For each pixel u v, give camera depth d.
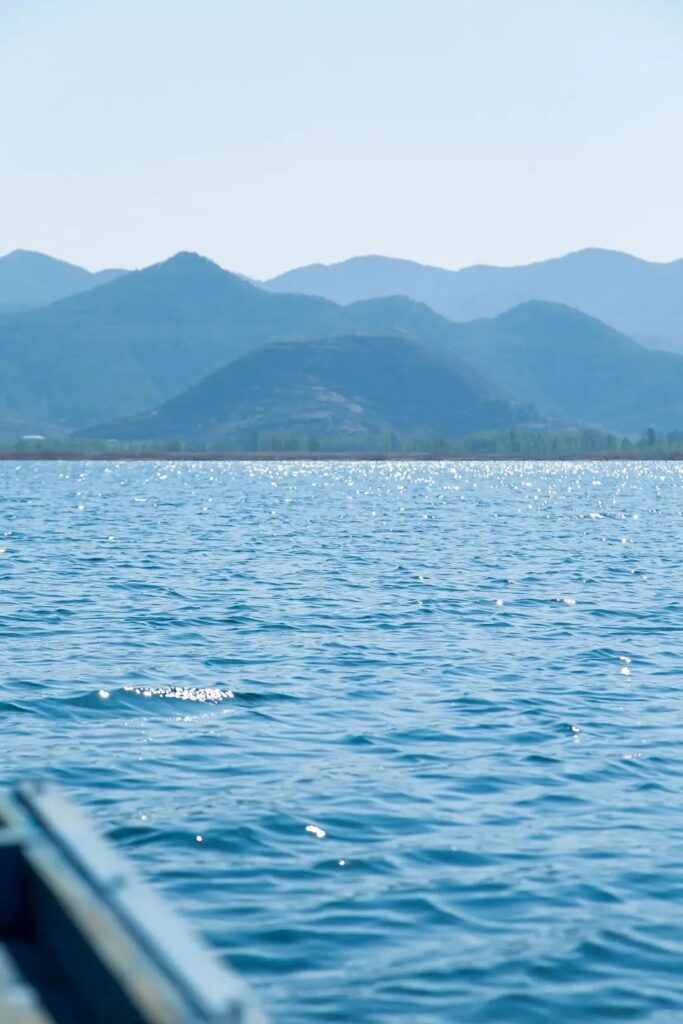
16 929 8.74
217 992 6.01
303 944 14.77
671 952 14.71
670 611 48.06
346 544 80.19
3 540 80.62
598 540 87.88
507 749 24.59
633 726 26.97
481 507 136.25
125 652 35.72
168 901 16.03
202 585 54.31
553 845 18.61
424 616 45.31
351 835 18.88
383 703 29.05
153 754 23.58
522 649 37.97
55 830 8.34
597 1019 12.98
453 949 14.73
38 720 26.34
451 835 19.02
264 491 178.62
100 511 120.19
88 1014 7.31
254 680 31.52
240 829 18.91
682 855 18.19
